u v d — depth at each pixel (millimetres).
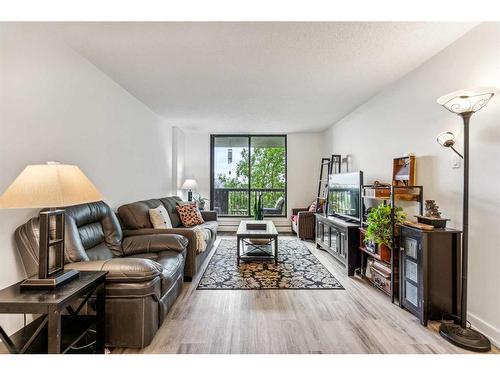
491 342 1950
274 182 6695
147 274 1866
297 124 5621
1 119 1753
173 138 5766
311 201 6594
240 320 2266
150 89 3512
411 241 2389
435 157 2574
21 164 1909
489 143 2008
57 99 2270
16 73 1866
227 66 2801
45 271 1507
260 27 2078
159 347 1881
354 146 4520
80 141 2600
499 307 1925
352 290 2924
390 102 3363
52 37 2195
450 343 1932
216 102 4062
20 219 1879
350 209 3896
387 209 2779
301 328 2143
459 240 2203
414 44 2354
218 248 4770
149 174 4430
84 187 1613
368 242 3148
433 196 2602
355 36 2215
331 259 4121
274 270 3576
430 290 2209
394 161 3064
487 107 2020
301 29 2107
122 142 3484
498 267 1938
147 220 3383
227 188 6723
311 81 3227
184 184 5941
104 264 1854
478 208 2096
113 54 2547
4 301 1331
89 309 1880
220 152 6719
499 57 1928
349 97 3840
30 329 1613
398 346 1901
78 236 2049
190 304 2561
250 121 5320
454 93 1848
